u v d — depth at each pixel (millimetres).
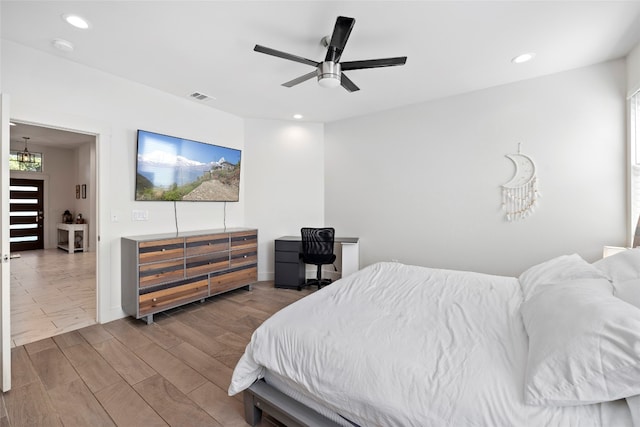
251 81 3145
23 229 6930
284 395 1471
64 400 1765
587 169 2824
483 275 2393
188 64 2771
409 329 1409
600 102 2750
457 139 3520
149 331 2715
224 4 1939
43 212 7176
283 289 4098
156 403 1745
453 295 1909
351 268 4117
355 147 4371
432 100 3674
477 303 1760
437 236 3693
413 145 3846
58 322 2887
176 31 2248
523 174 3135
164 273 2982
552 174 2986
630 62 2539
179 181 3557
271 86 3270
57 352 2324
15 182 6801
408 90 3371
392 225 4051
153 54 2588
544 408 932
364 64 2221
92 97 2836
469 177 3453
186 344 2473
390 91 3396
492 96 3277
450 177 3582
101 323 2873
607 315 1025
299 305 1774
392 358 1176
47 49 2494
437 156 3666
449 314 1589
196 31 2248
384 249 4133
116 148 3025
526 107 3098
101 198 2912
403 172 3938
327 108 4000
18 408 1692
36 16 2055
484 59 2656
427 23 2125
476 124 3387
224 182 4098
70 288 3934
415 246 3863
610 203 2734
